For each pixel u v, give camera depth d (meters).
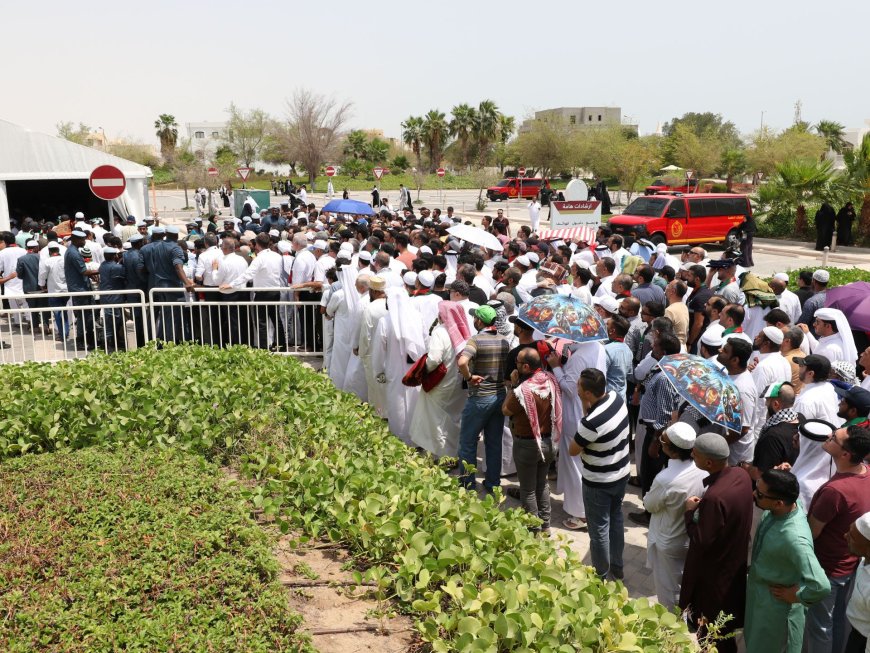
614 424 5.29
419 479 4.75
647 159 46.59
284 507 4.62
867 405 4.85
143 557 3.69
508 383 6.62
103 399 6.02
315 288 10.59
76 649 2.98
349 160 74.94
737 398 5.30
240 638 3.13
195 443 5.60
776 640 4.16
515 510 4.55
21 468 4.90
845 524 4.38
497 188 52.41
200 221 16.81
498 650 3.17
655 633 3.43
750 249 22.39
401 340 7.67
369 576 3.74
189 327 10.66
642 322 7.89
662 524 4.85
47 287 11.16
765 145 47.44
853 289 8.73
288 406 5.97
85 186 26.17
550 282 8.72
